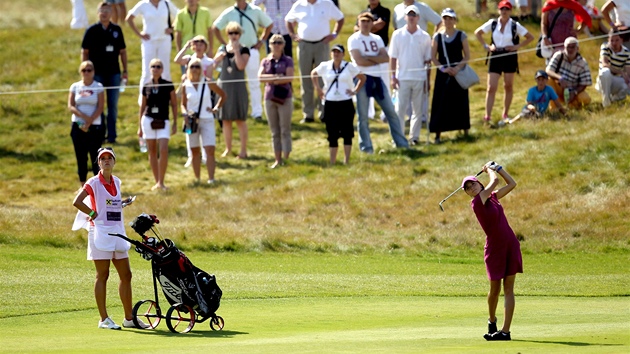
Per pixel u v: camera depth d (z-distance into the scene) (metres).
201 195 70.06
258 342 28.45
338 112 72.50
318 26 80.75
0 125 89.19
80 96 69.31
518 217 63.19
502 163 69.94
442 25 74.88
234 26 76.62
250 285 45.06
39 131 88.44
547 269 52.72
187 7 81.75
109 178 35.50
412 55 74.62
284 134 76.12
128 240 34.16
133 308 34.34
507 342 27.83
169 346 27.94
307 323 34.03
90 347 27.98
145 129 72.00
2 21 122.06
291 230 63.12
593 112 75.81
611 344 26.67
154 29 80.06
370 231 63.03
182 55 78.56
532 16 107.31
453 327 32.62
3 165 80.50
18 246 56.94
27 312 37.25
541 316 35.50
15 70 101.50
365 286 45.38
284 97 74.81
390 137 81.62
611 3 77.38
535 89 78.12
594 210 62.91
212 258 55.59
